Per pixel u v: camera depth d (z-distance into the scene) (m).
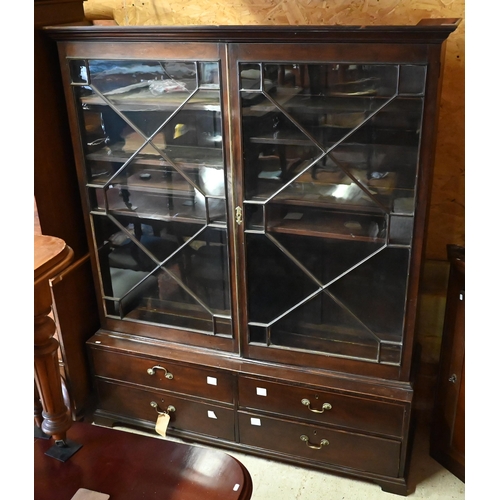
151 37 1.53
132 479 0.96
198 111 1.63
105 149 1.79
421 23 1.56
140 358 1.99
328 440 1.87
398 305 1.68
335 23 1.84
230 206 1.68
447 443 1.91
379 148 1.50
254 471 1.95
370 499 1.83
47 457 1.01
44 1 1.68
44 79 1.73
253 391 1.88
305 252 1.71
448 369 1.84
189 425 2.06
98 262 1.96
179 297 1.98
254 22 1.92
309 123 1.53
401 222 1.56
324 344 1.82
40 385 0.97
